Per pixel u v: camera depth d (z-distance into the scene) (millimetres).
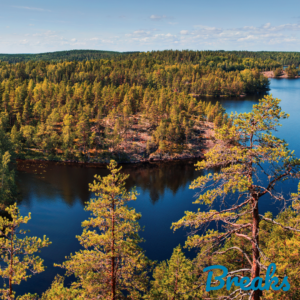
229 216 15453
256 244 14453
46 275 47812
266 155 14172
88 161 113125
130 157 116875
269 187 14891
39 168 103562
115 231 21594
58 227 63344
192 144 126875
